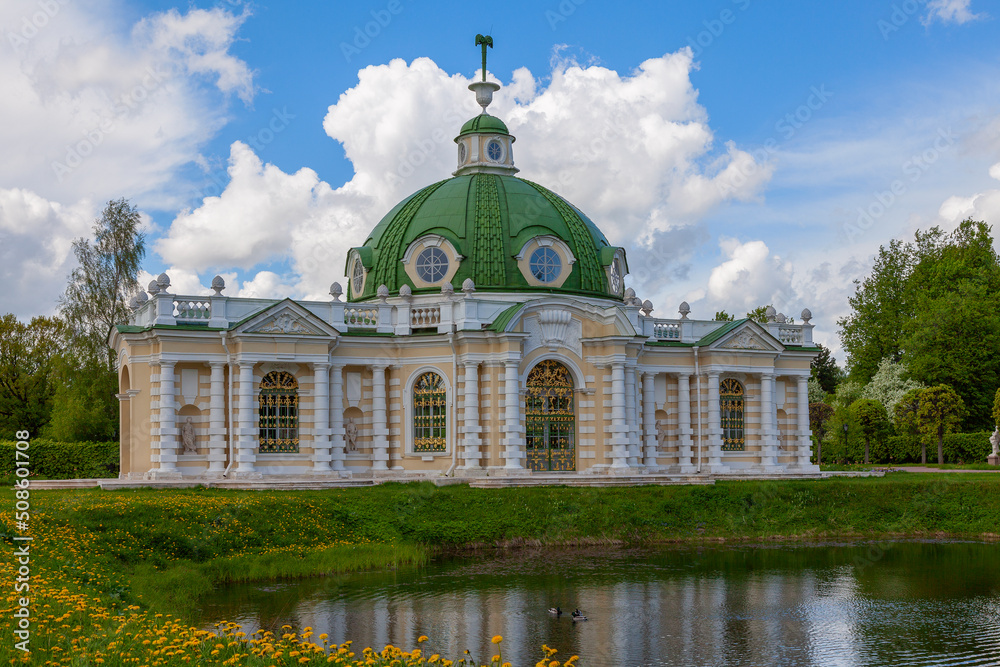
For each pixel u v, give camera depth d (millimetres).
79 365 74438
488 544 45000
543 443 54906
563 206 62406
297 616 31078
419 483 50719
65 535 34375
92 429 71000
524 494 48250
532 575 38500
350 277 63375
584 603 33500
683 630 30031
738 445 61406
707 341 60219
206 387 51906
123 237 77250
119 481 48438
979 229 102500
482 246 58125
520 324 53625
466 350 53531
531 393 54750
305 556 39500
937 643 28766
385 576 38062
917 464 85312
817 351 63219
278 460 52188
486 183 61031
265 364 52281
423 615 31438
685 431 60000
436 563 41219
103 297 76000
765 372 61188
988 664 26828
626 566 40812
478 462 53156
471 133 64188
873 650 28078
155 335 50375
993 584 37312
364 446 54688
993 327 89688
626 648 28016
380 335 54688
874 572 39719
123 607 28359
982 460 82625
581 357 55438
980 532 51125
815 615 32125
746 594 35219
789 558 43250
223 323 51875
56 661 20328
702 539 48219
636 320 57406
